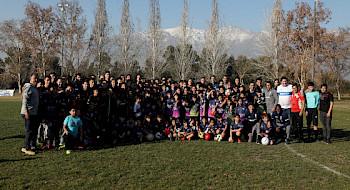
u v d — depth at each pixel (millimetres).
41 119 8844
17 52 59094
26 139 7918
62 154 7887
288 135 9977
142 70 52125
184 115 11305
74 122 8430
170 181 5648
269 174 6215
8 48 60594
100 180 5629
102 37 42219
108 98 10078
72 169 6379
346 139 10883
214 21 42438
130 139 10211
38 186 5309
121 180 5688
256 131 10219
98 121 9766
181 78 45375
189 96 11344
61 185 5340
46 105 8859
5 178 5742
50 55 42281
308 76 41719
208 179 5828
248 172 6359
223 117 10844
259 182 5707
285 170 6512
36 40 41938
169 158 7523
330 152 8461
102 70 42594
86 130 9477
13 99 39625
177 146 9266
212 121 10828
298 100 10336
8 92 51875
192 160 7336
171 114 11273
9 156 7520
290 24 40625
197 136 11039
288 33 40312
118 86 11641
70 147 8234
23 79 64438
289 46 40656
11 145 8914
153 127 10766
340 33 50781
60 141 8805
